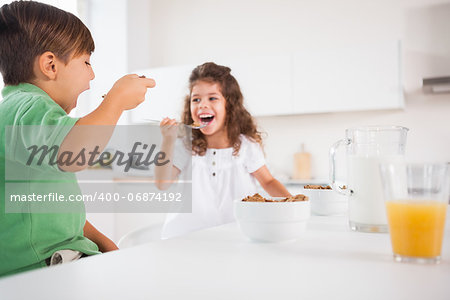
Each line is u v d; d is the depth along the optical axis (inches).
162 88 119.1
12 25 34.8
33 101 31.2
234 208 26.5
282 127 123.4
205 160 63.4
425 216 19.4
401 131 28.8
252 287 15.4
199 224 59.4
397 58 99.8
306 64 108.2
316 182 109.2
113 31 134.9
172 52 143.0
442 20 108.1
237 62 115.5
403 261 19.9
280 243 25.1
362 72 102.7
